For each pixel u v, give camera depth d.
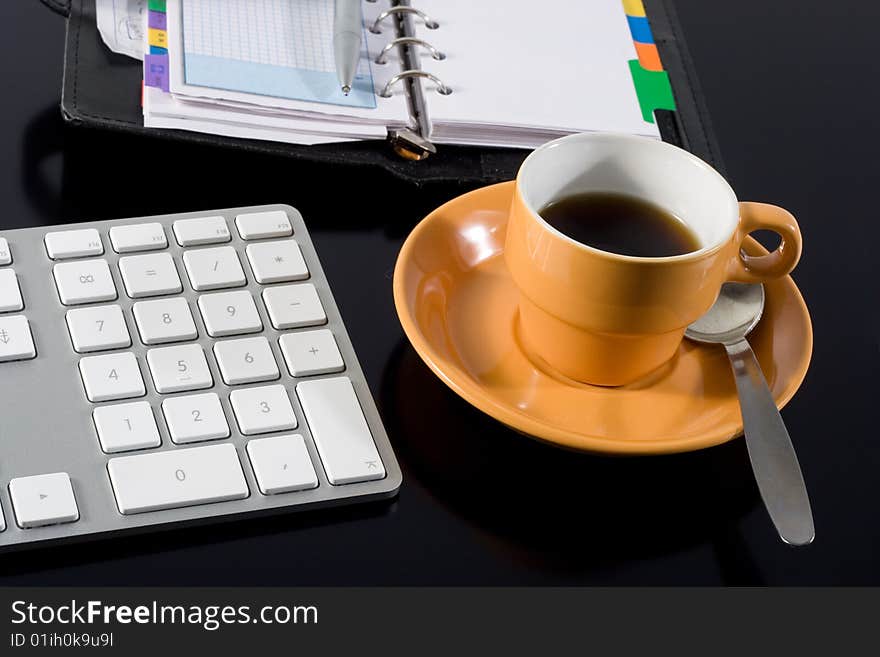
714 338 0.68
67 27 0.82
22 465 0.57
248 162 0.81
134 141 0.80
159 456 0.59
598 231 0.66
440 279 0.71
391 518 0.60
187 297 0.67
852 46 1.05
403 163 0.80
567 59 0.90
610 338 0.63
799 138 0.93
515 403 0.65
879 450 0.68
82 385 0.62
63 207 0.74
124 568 0.56
